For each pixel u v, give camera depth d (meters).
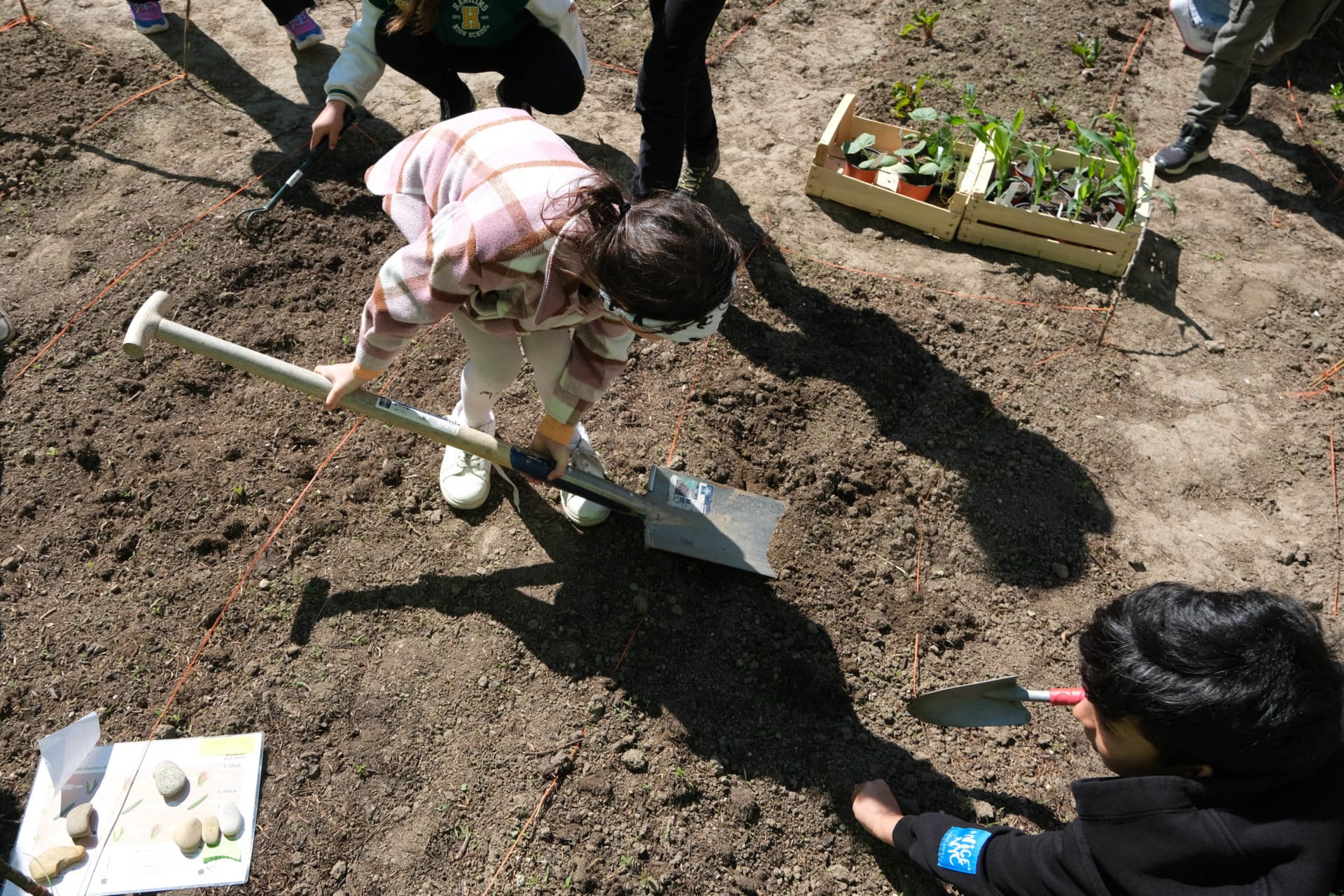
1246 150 4.02
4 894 1.97
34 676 2.29
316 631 2.41
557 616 2.47
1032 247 3.46
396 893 2.05
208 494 2.63
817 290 3.31
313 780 2.19
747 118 3.94
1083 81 4.20
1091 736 1.71
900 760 2.31
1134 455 2.95
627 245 1.48
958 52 4.30
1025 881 1.65
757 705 2.37
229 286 3.11
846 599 2.58
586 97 3.96
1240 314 3.37
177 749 2.19
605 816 2.18
